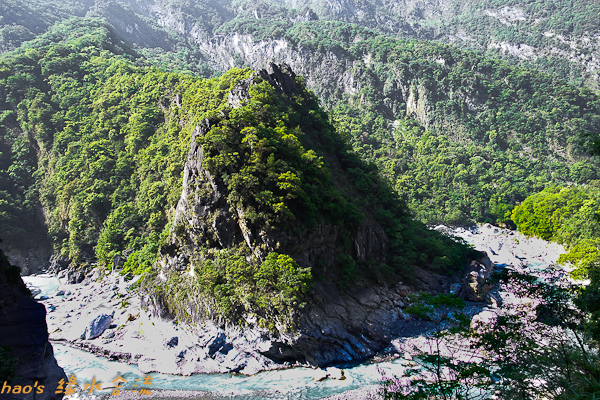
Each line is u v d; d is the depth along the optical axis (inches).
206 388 2765.7
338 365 2965.1
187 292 3533.5
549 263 5408.5
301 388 2677.2
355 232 4097.0
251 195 3437.5
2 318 1897.1
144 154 6063.0
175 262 3909.9
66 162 6432.1
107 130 6850.4
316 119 5113.2
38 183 6628.9
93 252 5674.2
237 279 3233.3
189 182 3804.1
